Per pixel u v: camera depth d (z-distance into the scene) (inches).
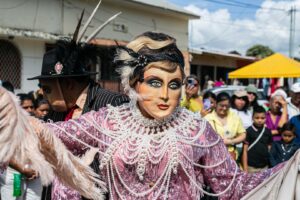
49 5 414.9
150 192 66.2
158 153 65.8
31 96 193.5
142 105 66.0
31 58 400.5
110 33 486.3
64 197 69.2
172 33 596.4
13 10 384.5
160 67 64.4
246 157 191.2
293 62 346.3
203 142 68.3
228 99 183.3
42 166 48.8
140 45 66.8
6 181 124.9
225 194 69.8
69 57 90.9
